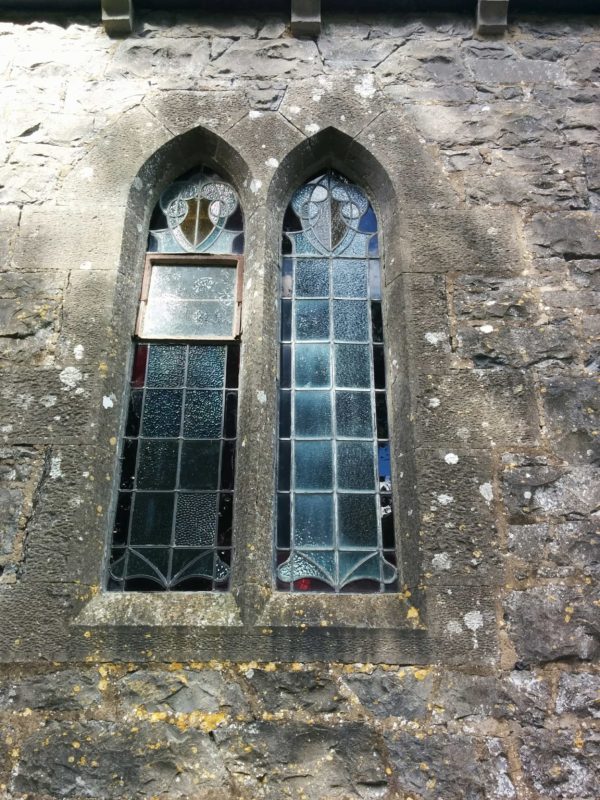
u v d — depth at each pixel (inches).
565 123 146.0
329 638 106.7
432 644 106.1
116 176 140.2
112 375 125.8
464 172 141.1
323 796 97.0
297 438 127.7
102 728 100.6
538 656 105.4
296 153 144.9
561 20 157.8
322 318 137.9
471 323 128.1
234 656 105.2
